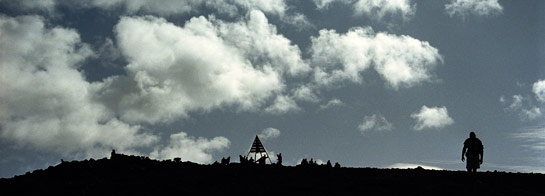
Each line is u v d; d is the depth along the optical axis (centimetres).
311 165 3359
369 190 2544
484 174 2973
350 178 2838
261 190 2572
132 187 2702
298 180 2803
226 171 3089
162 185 2734
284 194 2483
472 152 2886
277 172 3072
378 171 3120
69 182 2859
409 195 2430
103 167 3172
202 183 2789
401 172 3070
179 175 2978
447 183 2666
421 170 3158
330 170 3147
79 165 3183
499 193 2433
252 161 3472
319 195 2459
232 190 2586
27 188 2812
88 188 2706
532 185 2656
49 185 2841
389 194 2455
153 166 3225
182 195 2538
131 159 3334
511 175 2925
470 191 2478
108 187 2719
